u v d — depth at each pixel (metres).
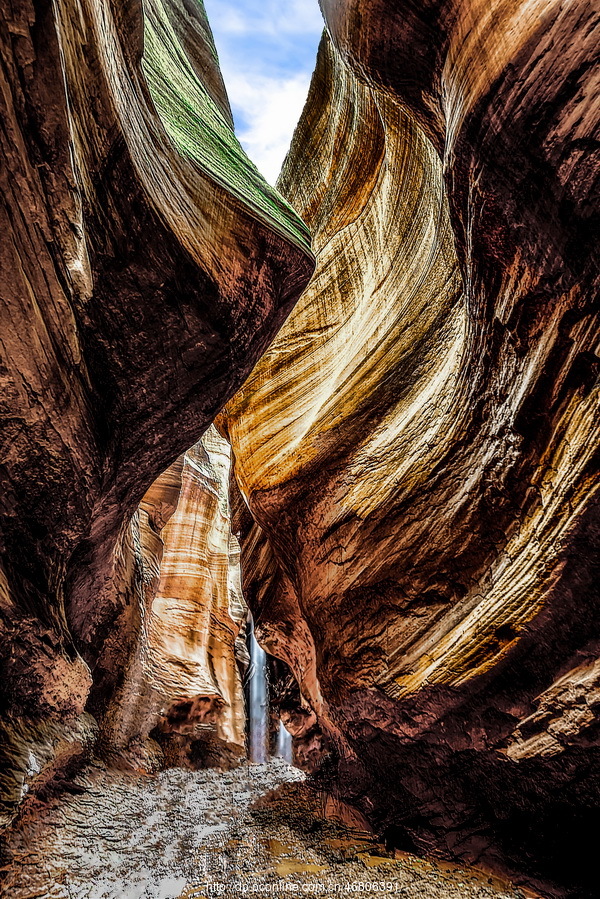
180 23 7.19
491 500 5.25
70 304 3.11
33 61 2.28
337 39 4.86
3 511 3.53
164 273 3.60
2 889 4.71
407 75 4.54
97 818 6.92
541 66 3.18
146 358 3.92
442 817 6.18
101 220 3.10
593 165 3.26
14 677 4.05
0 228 2.47
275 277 4.81
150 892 5.55
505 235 4.02
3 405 3.04
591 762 4.59
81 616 6.48
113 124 2.97
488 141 3.64
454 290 6.76
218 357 4.47
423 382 6.88
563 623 4.57
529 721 4.91
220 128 5.82
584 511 4.16
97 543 5.41
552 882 4.87
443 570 5.79
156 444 4.75
